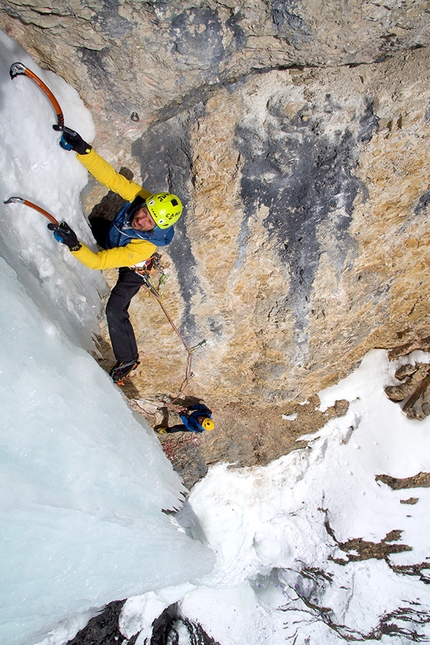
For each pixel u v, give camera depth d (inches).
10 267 98.3
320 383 184.5
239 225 137.6
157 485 150.6
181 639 239.8
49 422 104.0
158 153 130.3
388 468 199.5
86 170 124.2
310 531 212.4
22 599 102.4
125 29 103.7
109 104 119.6
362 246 142.3
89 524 113.2
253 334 159.6
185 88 118.5
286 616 235.5
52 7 97.3
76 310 132.3
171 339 155.3
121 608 228.4
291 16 104.1
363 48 112.3
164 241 117.8
